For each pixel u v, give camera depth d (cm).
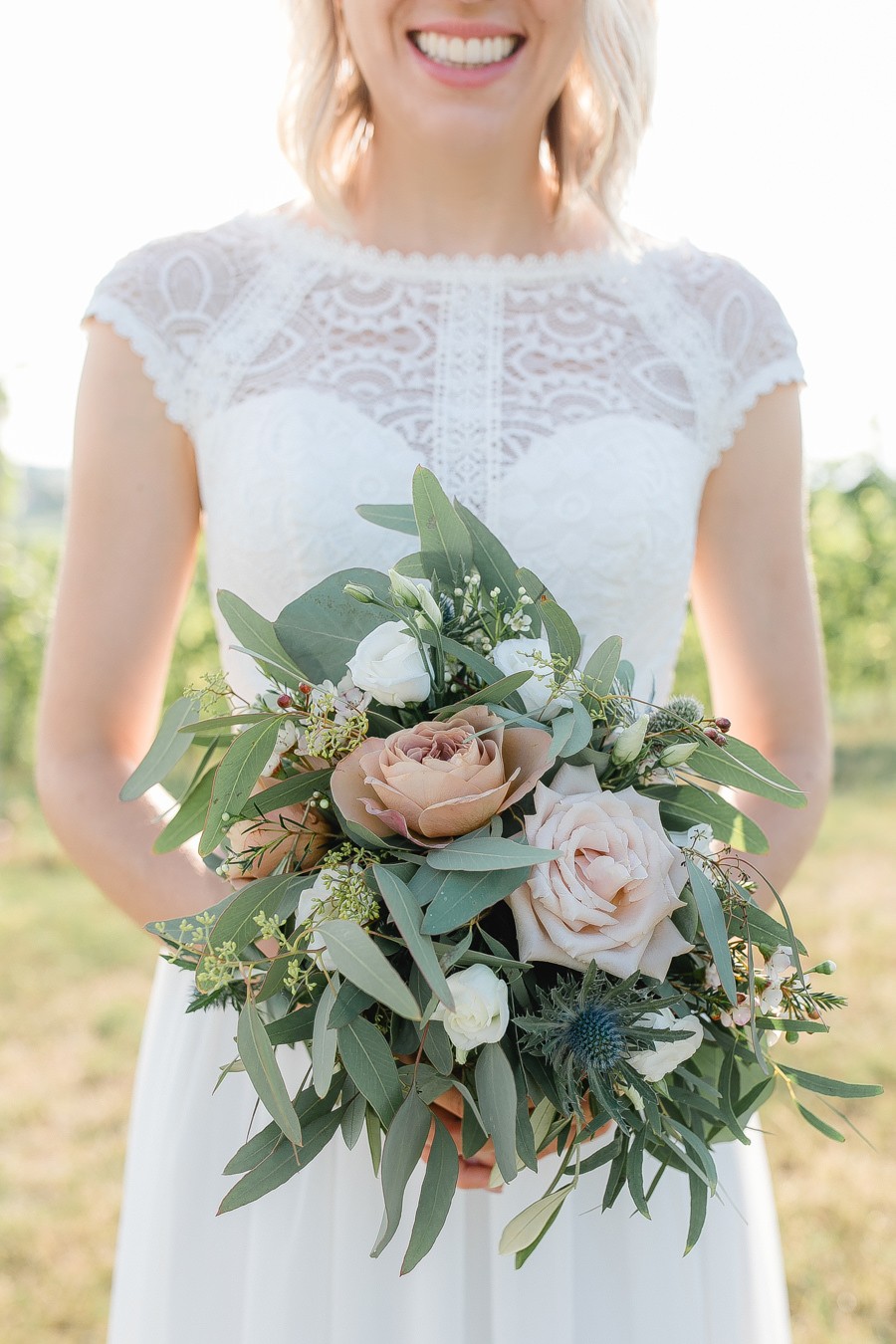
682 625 174
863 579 943
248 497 158
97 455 159
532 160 172
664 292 173
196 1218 154
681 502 166
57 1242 336
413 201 170
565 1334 149
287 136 170
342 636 125
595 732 118
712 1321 157
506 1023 106
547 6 152
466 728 109
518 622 121
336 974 106
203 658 826
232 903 109
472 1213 152
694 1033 113
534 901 107
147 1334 155
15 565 868
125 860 152
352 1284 148
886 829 704
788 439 173
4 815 768
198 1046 157
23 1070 438
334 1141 149
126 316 158
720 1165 160
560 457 161
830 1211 349
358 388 162
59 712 160
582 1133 114
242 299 165
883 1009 469
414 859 107
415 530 131
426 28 153
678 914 115
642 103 170
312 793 118
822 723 175
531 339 167
